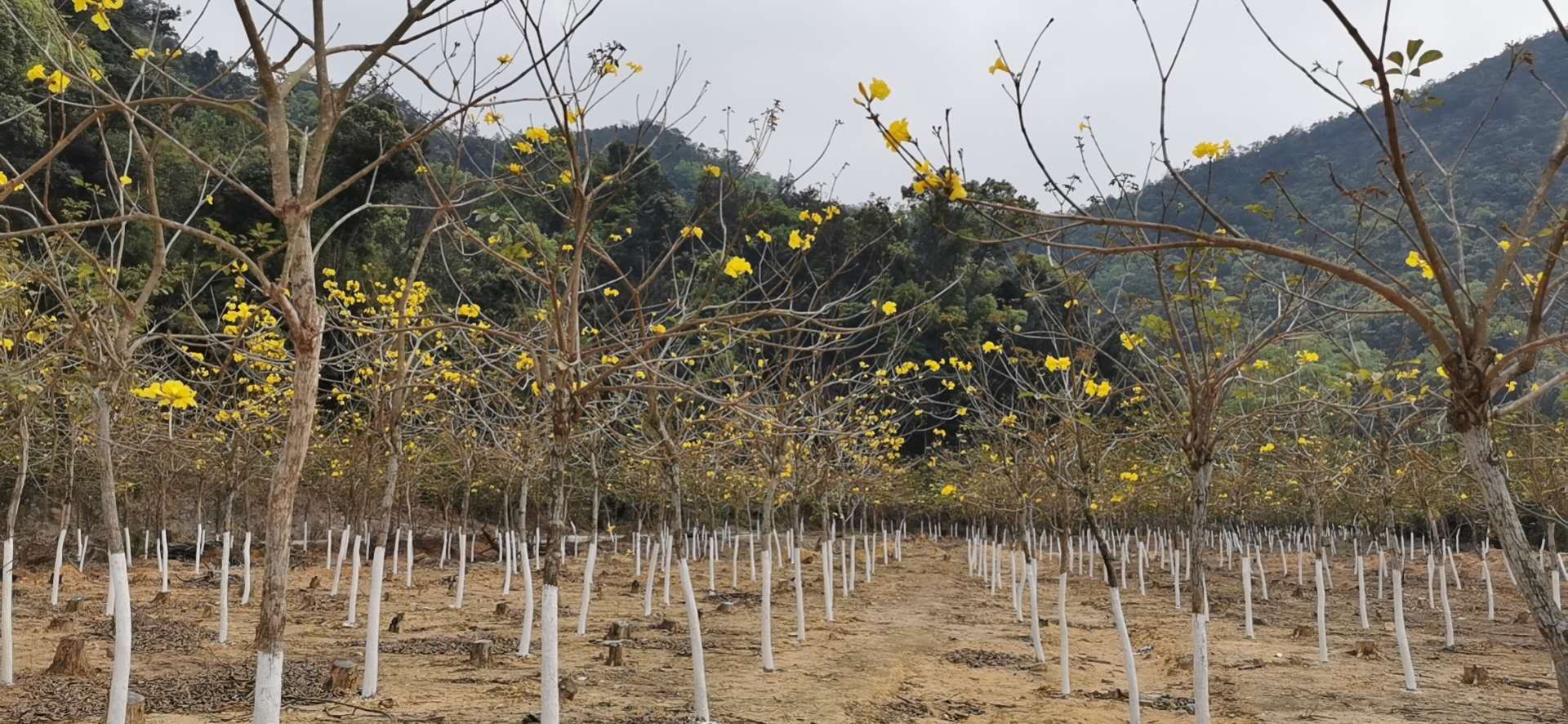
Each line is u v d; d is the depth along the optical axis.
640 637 14.70
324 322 6.10
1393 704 11.28
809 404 14.15
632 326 7.98
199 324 8.20
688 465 14.69
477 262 28.30
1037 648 13.78
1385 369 8.59
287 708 9.22
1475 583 29.08
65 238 5.97
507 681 10.75
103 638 13.20
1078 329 9.34
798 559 14.92
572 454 13.07
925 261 34.88
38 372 8.12
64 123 6.10
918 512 41.75
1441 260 4.36
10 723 8.48
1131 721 9.35
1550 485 14.21
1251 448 15.92
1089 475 9.98
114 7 6.11
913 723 9.88
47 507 26.08
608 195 7.64
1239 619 19.80
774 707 10.14
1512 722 10.34
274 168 5.33
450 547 32.84
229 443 13.30
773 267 8.98
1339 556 39.28
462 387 11.64
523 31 6.03
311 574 23.48
